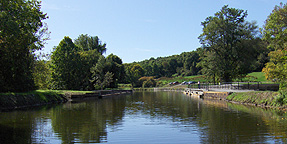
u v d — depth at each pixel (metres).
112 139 11.03
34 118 16.91
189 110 21.03
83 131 12.66
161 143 10.34
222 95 31.92
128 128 13.39
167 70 150.75
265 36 25.80
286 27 24.69
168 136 11.46
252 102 23.84
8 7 19.80
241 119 15.40
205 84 51.97
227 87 38.69
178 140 10.73
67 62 46.41
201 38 46.22
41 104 27.95
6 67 26.78
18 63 28.16
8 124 14.51
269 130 12.11
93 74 57.50
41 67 35.88
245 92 26.95
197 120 15.60
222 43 45.34
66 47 47.53
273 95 21.67
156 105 26.36
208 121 15.12
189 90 53.19
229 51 44.59
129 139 11.03
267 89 34.97
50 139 10.92
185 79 107.19
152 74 148.62
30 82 31.30
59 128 13.34
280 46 25.95
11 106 23.39
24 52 28.45
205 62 49.38
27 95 26.62
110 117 17.36
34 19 24.61
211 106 23.86
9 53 24.45
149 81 111.50
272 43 26.86
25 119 16.44
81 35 82.75
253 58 45.22
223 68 44.59
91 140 10.82
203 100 32.66
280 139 10.41
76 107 24.58
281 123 13.81
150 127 13.60
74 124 14.63
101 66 57.91
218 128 12.88
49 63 45.84
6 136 11.45
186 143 10.23
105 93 49.75
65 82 46.16
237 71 45.16
